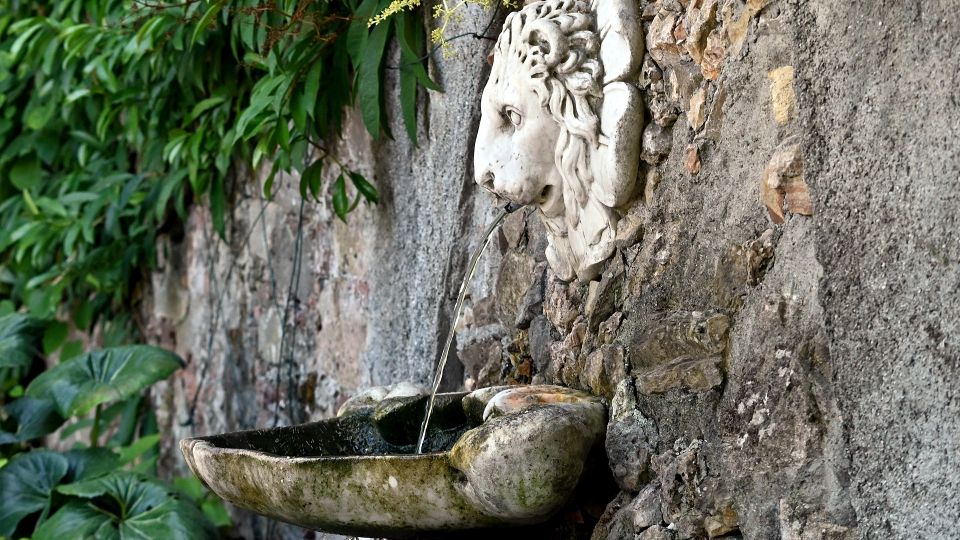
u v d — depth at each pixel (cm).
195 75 423
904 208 167
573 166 238
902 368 168
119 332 578
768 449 192
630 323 233
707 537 204
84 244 554
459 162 312
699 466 206
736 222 204
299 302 431
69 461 470
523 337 290
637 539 216
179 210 492
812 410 185
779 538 189
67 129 576
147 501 428
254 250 466
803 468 186
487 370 302
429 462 214
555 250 260
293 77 348
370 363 374
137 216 529
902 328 168
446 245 321
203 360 515
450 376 323
